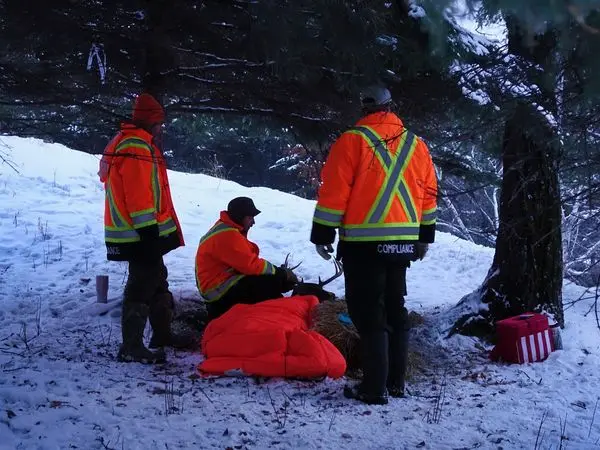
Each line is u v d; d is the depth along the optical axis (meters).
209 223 11.58
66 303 6.98
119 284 8.05
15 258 9.05
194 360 5.47
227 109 6.02
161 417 4.14
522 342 5.63
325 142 6.13
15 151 13.31
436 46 1.95
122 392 4.54
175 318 6.63
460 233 16.77
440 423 4.26
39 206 11.22
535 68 3.28
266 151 20.39
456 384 5.15
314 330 5.39
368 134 4.44
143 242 5.19
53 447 3.64
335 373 4.93
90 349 5.62
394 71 4.83
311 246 10.68
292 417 4.24
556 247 6.22
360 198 4.45
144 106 5.11
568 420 4.38
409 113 5.15
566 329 6.36
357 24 3.98
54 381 4.66
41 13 4.52
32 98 4.91
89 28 4.82
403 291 4.73
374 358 4.56
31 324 6.37
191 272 8.90
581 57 2.15
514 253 6.21
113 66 5.36
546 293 6.25
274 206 12.66
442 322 6.37
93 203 11.78
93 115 5.25
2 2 4.45
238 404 4.42
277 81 5.55
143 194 5.02
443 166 5.56
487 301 6.34
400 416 4.34
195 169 18.14
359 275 4.52
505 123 4.04
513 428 4.22
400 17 4.12
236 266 5.92
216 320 5.34
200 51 5.11
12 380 4.64
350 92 4.95
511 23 2.01
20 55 4.96
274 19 3.92
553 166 5.81
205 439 3.85
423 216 4.73
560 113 3.57
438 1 1.81
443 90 4.62
